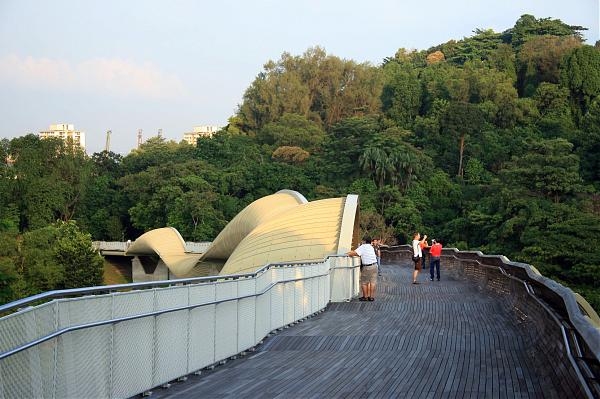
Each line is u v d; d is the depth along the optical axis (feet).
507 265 73.36
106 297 30.19
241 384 36.01
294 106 458.91
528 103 367.86
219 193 323.98
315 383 35.60
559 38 446.60
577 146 305.32
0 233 207.72
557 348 34.06
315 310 70.38
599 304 165.78
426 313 66.49
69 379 27.12
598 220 190.08
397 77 427.33
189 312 38.52
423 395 32.37
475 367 39.40
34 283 201.87
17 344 23.56
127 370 31.83
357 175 326.85
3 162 318.86
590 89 362.33
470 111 351.05
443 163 343.87
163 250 236.84
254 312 50.11
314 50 483.10
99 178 353.51
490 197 251.39
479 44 536.83
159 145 422.82
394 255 198.29
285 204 150.00
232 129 460.55
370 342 49.49
